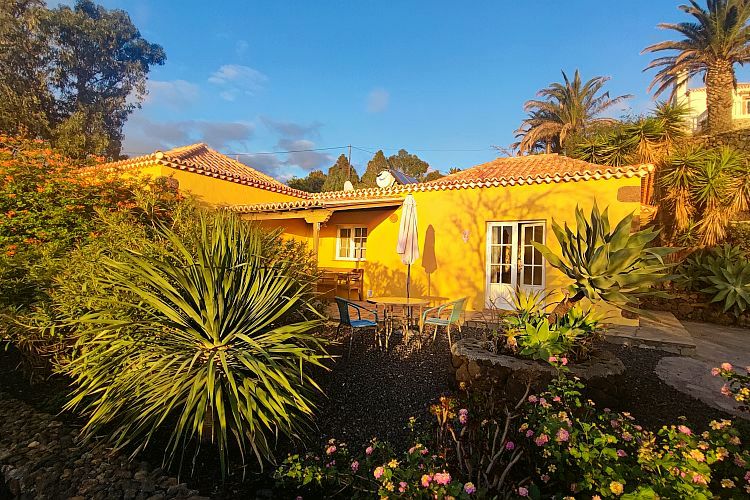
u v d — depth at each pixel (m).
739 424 2.53
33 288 5.24
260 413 3.35
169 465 3.21
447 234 10.95
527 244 10.09
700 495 1.86
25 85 20.67
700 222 10.96
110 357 3.68
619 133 12.77
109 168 11.35
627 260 4.46
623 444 2.50
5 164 8.01
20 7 20.84
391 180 14.10
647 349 7.00
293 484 3.00
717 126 17.81
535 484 2.36
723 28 17.39
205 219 4.80
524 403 3.22
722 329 9.47
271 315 4.04
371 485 2.70
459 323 7.69
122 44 26.08
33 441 3.49
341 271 12.84
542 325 4.46
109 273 4.00
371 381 5.13
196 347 3.67
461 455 2.54
